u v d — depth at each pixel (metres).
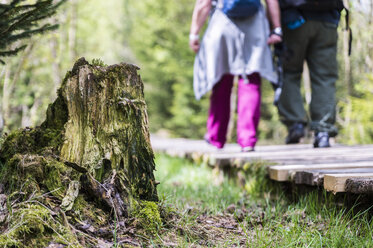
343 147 5.02
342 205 2.73
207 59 4.51
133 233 2.11
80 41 13.38
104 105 2.25
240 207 3.28
